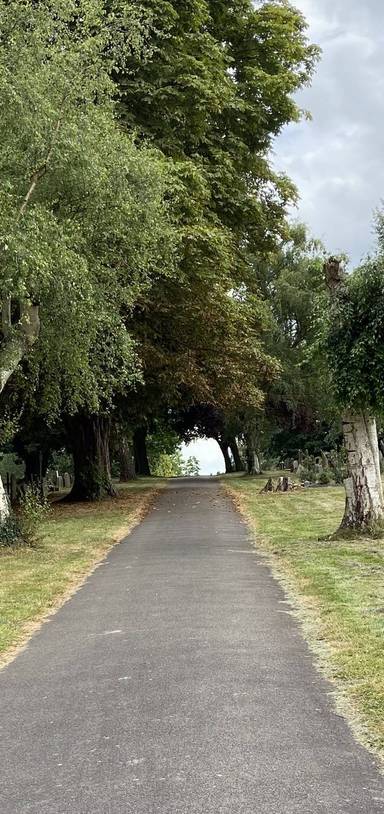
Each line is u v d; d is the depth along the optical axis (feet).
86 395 71.72
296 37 88.89
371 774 15.03
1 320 55.52
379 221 48.24
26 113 44.27
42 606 33.73
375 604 30.01
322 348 49.55
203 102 69.82
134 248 54.70
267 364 95.30
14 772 16.02
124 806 14.10
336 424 152.25
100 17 50.78
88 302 50.85
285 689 20.29
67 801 14.46
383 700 19.02
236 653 23.97
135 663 23.50
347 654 23.20
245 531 60.23
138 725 18.13
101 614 31.14
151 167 52.39
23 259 41.81
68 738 17.70
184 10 72.18
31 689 21.86
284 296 146.30
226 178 75.05
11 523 53.21
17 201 47.14
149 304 77.30
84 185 48.70
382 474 93.66
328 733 17.15
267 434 185.68
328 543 49.08
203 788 14.61
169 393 91.04
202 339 85.81
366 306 47.24
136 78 69.41
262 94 82.79
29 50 45.39
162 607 31.48
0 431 65.36
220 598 32.71
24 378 63.26
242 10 83.97
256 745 16.55
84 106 49.44
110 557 48.78
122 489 123.54
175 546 52.16
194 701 19.57
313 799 14.02
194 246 68.08
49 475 155.02
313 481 118.83
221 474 196.13
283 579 36.91
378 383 47.11
